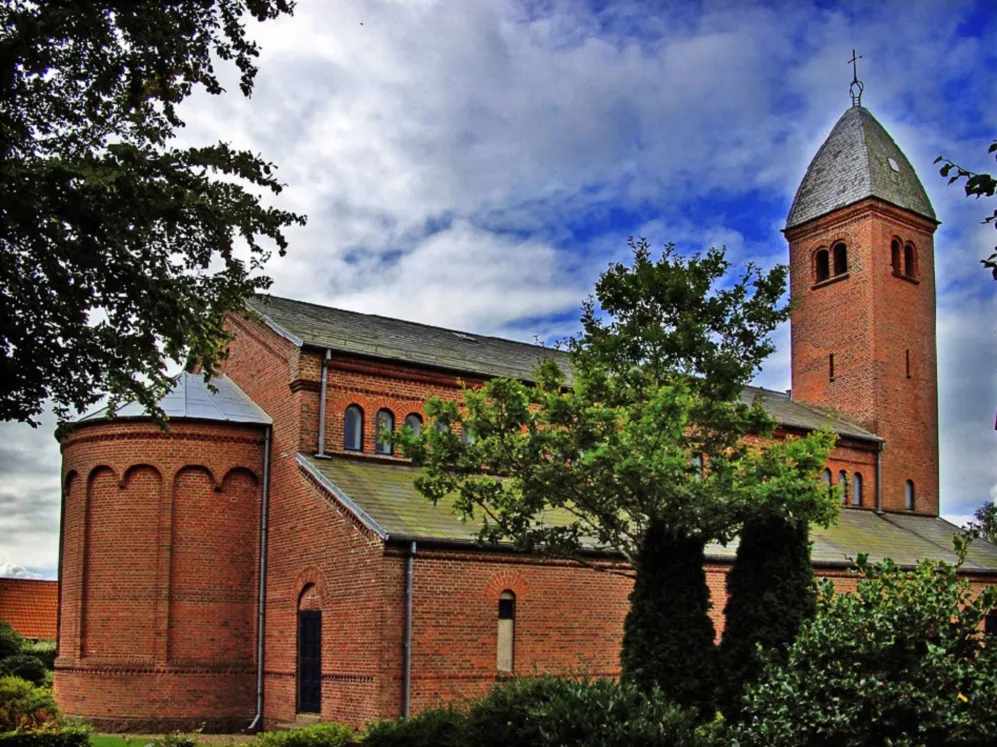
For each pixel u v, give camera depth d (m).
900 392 44.25
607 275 22.38
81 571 28.16
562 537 22.61
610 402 21.62
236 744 23.97
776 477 19.50
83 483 28.69
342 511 25.41
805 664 13.26
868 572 14.37
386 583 23.52
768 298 22.27
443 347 33.84
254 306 31.39
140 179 16.92
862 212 44.47
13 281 16.11
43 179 15.76
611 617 27.31
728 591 18.95
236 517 28.62
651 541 19.86
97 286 17.47
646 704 14.15
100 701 27.11
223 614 27.94
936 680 12.29
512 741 14.46
